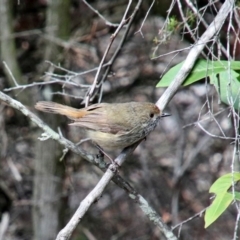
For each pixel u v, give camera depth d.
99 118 8.00
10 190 14.34
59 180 12.70
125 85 13.90
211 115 6.41
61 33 11.83
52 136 6.82
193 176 14.34
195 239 14.27
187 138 14.24
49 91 11.85
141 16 12.55
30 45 13.06
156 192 14.36
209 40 6.86
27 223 14.59
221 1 9.41
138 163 14.49
